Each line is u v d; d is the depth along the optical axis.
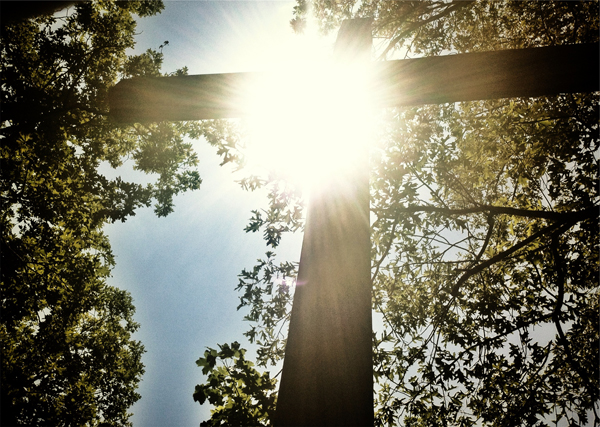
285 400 1.27
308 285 1.54
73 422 8.09
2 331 7.63
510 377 4.78
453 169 5.42
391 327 5.24
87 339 10.67
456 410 4.80
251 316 4.61
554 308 4.81
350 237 1.66
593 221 4.84
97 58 9.08
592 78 1.90
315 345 1.37
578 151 4.64
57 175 7.77
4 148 6.62
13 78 7.48
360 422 1.18
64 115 8.01
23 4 1.44
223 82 2.29
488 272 5.89
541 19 5.70
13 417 6.33
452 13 6.87
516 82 1.99
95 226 9.23
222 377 2.73
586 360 4.93
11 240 6.88
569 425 4.32
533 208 5.29
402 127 4.89
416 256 5.59
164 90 2.33
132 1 9.14
